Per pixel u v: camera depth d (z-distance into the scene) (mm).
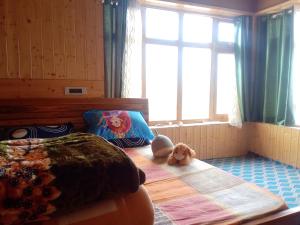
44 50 2752
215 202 1321
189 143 3771
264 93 3969
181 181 1612
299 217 1283
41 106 2727
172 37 3682
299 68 3568
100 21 2984
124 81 3189
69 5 2818
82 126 2896
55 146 1098
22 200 755
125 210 922
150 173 1765
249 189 1484
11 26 2600
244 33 3920
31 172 818
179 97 3824
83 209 875
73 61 2895
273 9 3727
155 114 3748
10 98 2652
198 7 3594
